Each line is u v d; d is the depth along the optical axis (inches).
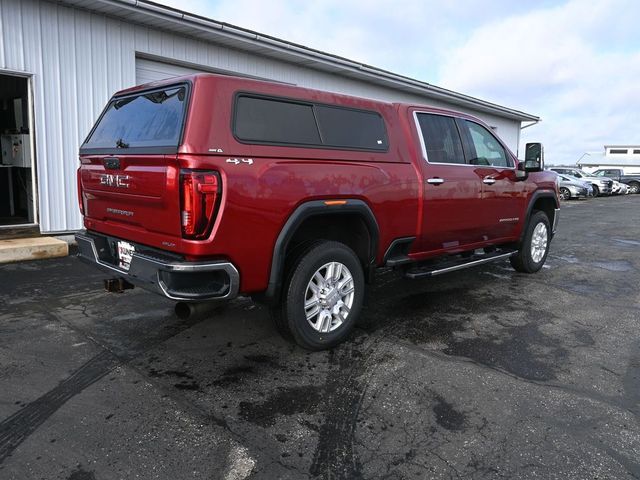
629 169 2429.9
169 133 129.0
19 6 279.4
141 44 335.9
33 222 321.4
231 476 95.9
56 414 117.1
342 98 161.2
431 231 188.7
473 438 109.8
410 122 183.3
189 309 128.2
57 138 304.5
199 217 121.2
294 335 147.3
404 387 132.9
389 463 100.6
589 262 307.1
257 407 121.6
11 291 214.7
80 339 162.9
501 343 165.6
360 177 157.2
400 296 219.9
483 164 217.6
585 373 143.9
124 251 148.1
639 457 103.7
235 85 132.7
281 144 138.6
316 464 100.0
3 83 351.6
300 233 155.4
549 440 109.5
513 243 246.1
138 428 111.7
